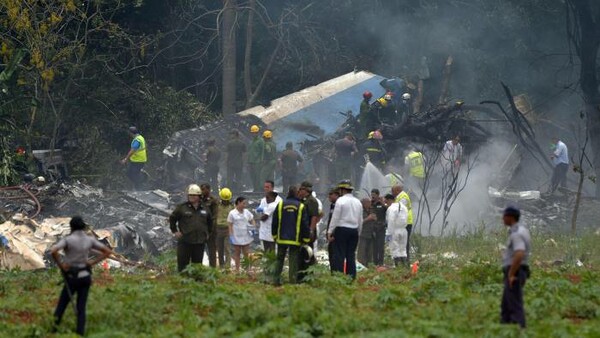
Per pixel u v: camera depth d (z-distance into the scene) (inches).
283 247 1856.5
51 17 3769.7
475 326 1322.6
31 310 1535.4
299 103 3855.8
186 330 1350.9
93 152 4035.4
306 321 1382.9
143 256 2429.9
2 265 2151.8
